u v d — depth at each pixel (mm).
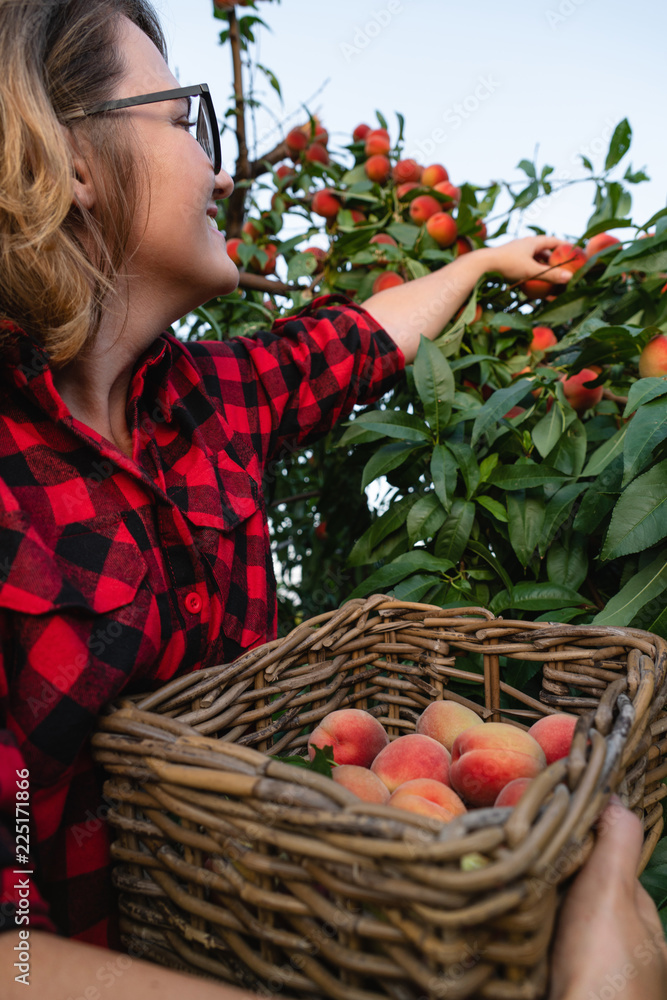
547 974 411
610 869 449
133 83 732
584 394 1054
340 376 1060
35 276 661
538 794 414
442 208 1363
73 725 566
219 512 809
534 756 662
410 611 841
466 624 795
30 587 568
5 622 569
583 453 988
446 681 822
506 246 1197
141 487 720
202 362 984
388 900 396
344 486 1396
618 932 417
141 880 564
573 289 1168
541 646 751
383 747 770
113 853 575
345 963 417
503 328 1229
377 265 1378
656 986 413
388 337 1135
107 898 619
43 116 642
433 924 377
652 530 789
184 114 775
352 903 441
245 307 1438
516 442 1066
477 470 994
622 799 526
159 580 700
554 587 920
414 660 840
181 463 837
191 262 765
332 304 1232
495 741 675
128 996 389
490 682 792
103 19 727
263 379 1021
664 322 1060
